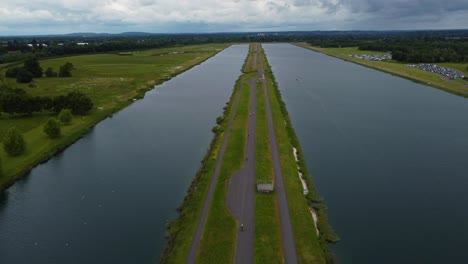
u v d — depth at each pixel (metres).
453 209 69.00
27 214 68.00
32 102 121.62
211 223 60.19
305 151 95.50
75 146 100.94
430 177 81.62
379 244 58.75
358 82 193.62
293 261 51.94
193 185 75.81
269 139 99.25
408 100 152.50
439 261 55.19
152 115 131.00
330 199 71.81
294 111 133.38
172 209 68.56
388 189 76.12
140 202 71.31
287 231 58.38
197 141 103.75
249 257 52.41
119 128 116.38
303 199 68.50
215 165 82.69
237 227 59.12
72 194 75.00
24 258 56.22
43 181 80.62
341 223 64.06
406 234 61.47
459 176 82.12
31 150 94.31
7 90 139.50
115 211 68.38
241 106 134.50
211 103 148.12
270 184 70.00
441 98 156.75
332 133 109.75
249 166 81.62
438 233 61.84
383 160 90.38
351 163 88.50
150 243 59.03
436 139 105.19
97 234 61.69
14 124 114.81
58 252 57.41
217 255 52.72
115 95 156.75
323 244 57.28
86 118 122.62
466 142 102.75
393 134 109.25
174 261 51.91
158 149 98.00
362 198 72.44
